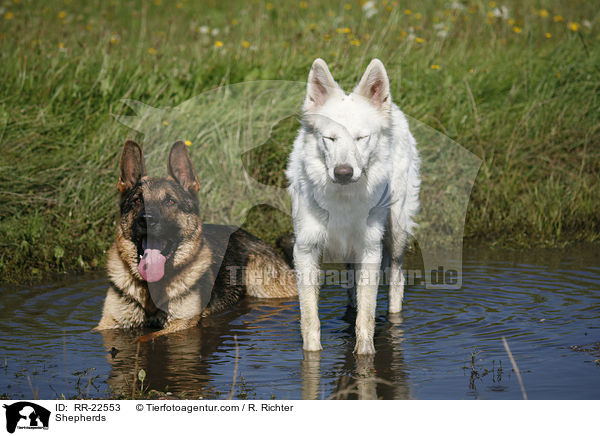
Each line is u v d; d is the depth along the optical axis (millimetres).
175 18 14547
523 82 10617
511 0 14492
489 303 5633
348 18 13117
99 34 11930
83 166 8008
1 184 7672
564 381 3980
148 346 4824
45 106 9180
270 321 5473
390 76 10000
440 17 13461
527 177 9172
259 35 12031
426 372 4184
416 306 5605
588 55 11219
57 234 7332
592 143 9586
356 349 4559
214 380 4141
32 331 5094
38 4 14805
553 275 6496
